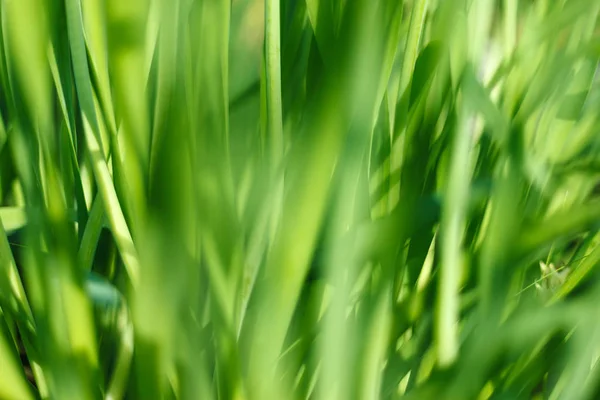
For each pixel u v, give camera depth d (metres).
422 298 0.55
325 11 0.51
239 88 0.55
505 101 0.59
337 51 0.46
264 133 0.52
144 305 0.49
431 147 0.58
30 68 0.49
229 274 0.49
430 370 0.57
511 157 0.50
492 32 0.64
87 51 0.52
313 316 0.54
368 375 0.50
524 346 0.53
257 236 0.52
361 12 0.46
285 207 0.48
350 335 0.50
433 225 0.57
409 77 0.55
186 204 0.49
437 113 0.57
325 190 0.47
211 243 0.48
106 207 0.53
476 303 0.57
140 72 0.49
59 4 0.55
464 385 0.50
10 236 0.63
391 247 0.49
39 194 0.53
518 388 0.55
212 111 0.48
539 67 0.58
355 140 0.46
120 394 0.58
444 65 0.57
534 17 0.60
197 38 0.50
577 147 0.63
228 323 0.49
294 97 0.56
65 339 0.52
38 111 0.50
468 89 0.50
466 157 0.50
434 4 0.57
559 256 0.67
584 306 0.50
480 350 0.50
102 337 0.60
